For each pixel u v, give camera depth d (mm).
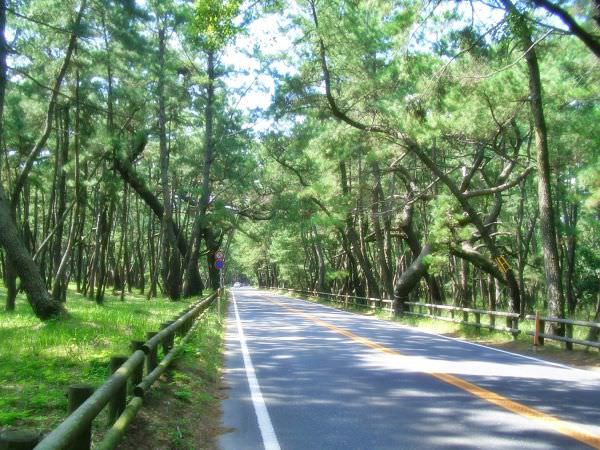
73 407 4996
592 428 7395
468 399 9164
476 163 24188
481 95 17766
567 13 11305
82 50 22250
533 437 6973
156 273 46938
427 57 15281
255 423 7703
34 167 34031
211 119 39875
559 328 17109
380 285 49375
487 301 51875
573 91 16625
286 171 42438
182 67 37969
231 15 12508
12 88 23203
